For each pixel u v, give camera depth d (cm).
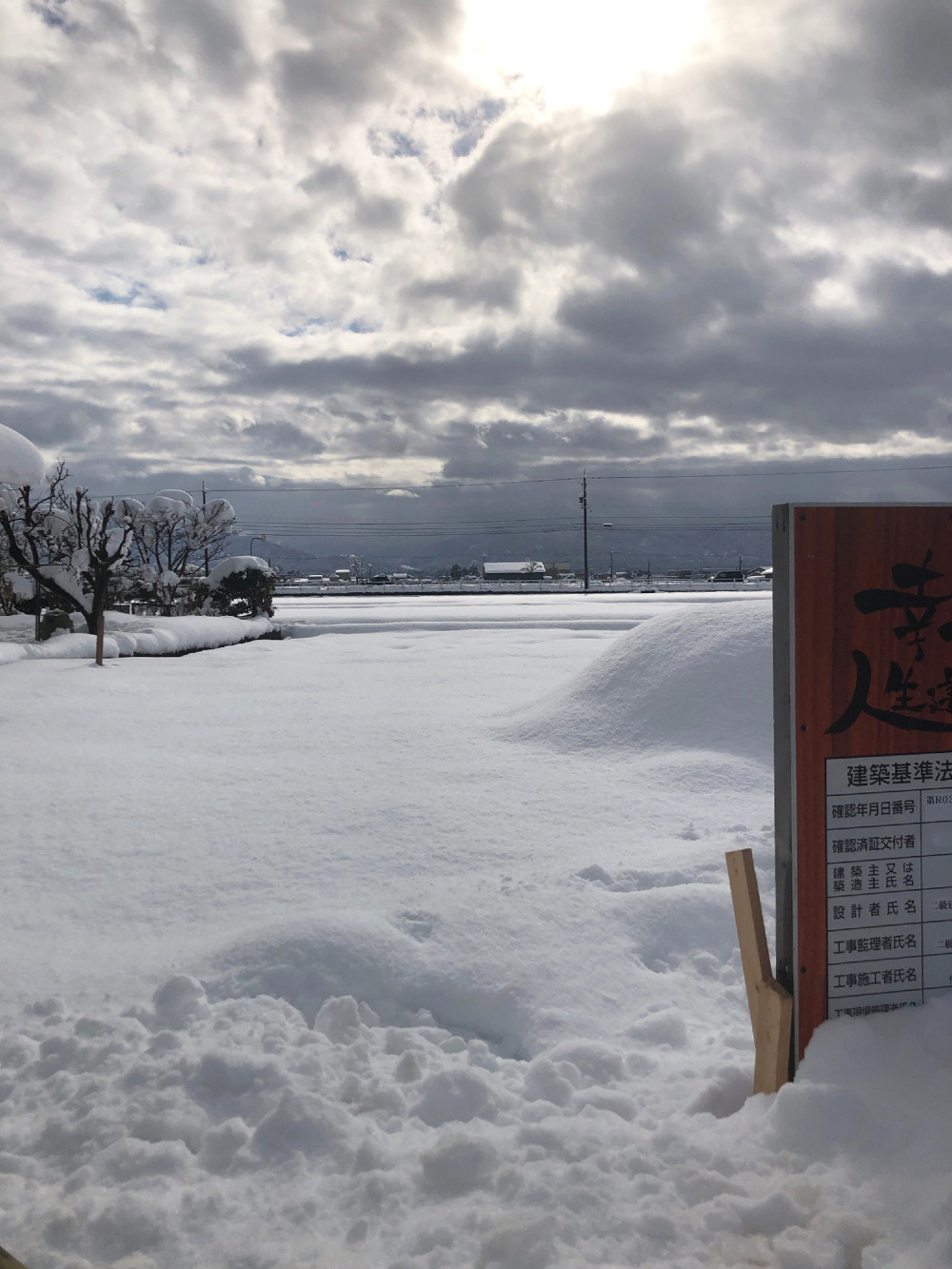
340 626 2744
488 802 625
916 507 278
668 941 399
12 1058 298
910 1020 272
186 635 2044
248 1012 328
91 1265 207
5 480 1438
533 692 1208
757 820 571
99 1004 341
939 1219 209
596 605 3897
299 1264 207
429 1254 207
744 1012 345
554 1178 229
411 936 397
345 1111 264
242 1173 241
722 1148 241
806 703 272
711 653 795
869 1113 242
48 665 1496
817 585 272
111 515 2527
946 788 280
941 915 280
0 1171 243
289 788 675
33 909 448
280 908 444
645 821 576
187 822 592
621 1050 307
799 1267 202
